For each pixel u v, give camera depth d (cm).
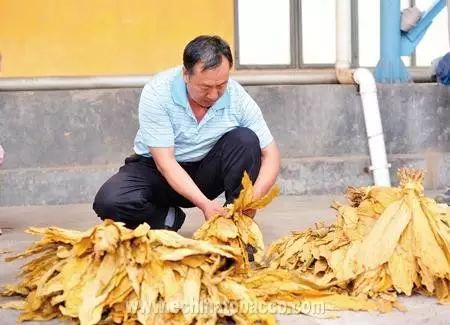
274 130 556
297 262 295
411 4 666
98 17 615
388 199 294
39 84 539
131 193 332
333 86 557
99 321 239
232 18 640
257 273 270
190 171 335
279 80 561
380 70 571
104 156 547
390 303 262
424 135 568
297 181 556
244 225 278
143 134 312
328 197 545
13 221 476
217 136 324
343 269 274
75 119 543
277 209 494
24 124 541
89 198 544
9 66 611
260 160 325
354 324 248
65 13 612
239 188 325
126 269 239
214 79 283
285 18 660
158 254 244
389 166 540
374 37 670
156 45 624
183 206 350
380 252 271
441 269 264
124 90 545
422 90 565
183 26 628
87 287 239
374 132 534
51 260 268
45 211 513
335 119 559
